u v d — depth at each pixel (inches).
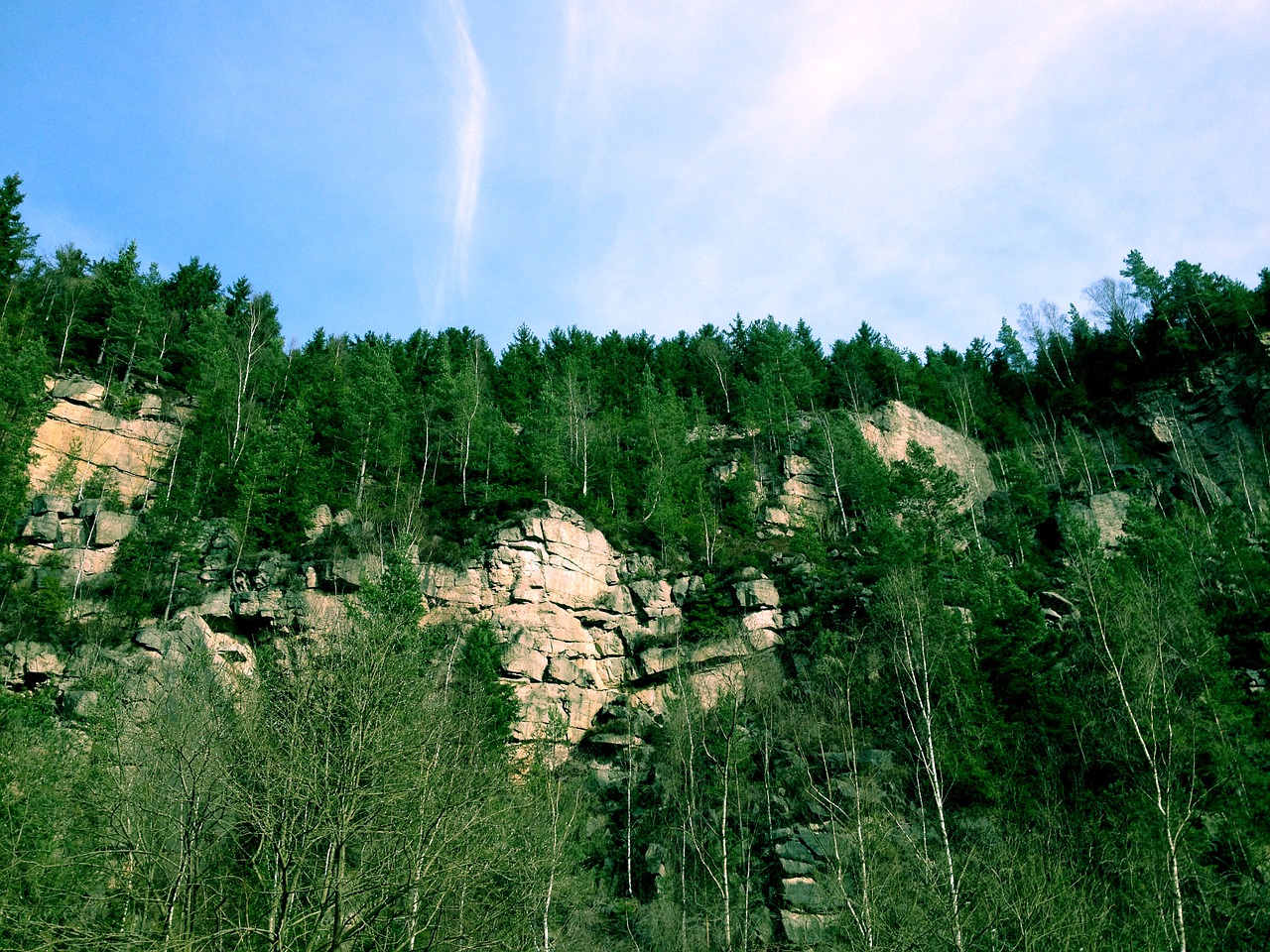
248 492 1952.5
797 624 1925.4
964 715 1353.3
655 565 2169.0
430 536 2079.2
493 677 1498.5
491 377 3161.9
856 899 1068.5
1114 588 1488.7
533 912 973.8
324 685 874.1
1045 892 916.0
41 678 1480.1
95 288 2664.9
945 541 2180.1
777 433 2876.5
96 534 1844.2
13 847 814.5
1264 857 1067.3
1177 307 3176.7
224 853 862.5
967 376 3422.7
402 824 810.2
